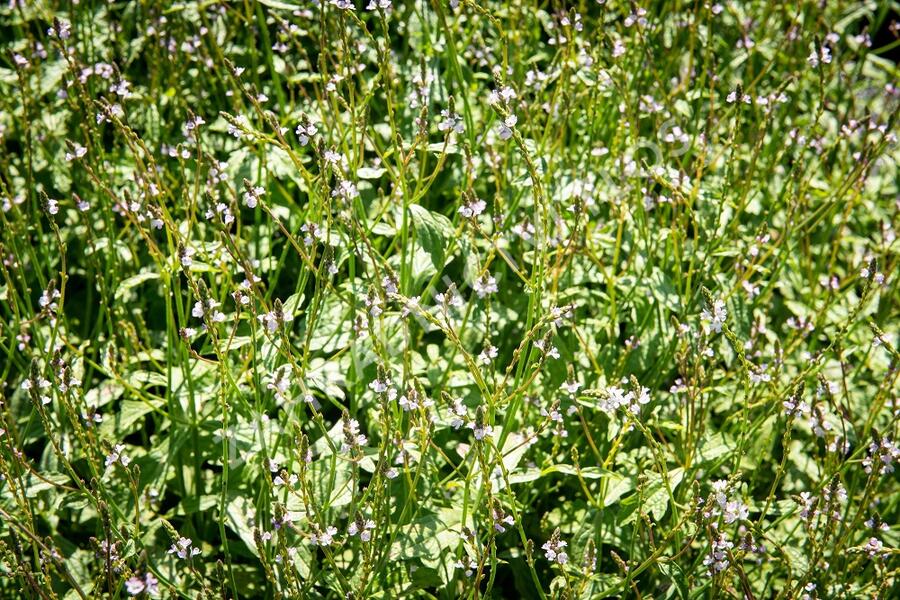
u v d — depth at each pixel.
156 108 0.95
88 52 0.98
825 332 0.96
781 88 0.86
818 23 1.03
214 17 0.98
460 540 0.77
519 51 0.94
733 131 0.86
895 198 1.08
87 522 0.84
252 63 0.96
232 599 0.81
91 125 0.86
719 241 0.88
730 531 0.83
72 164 0.94
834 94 1.10
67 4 0.96
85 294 0.94
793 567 0.81
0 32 1.04
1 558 0.77
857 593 0.80
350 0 0.80
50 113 0.95
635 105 0.92
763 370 0.81
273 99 1.00
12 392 0.88
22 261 0.88
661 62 1.03
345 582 0.75
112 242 0.86
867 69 1.13
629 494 0.84
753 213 0.96
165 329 0.91
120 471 0.83
